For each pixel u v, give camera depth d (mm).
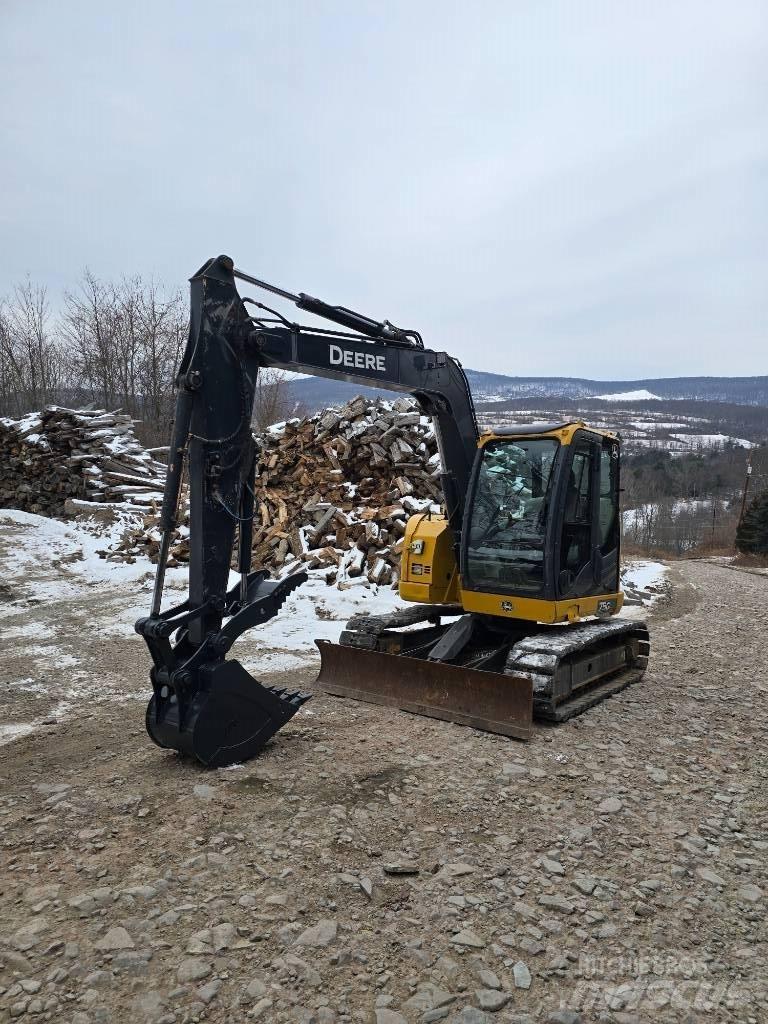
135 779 4734
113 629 9586
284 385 39781
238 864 3688
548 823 4270
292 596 10594
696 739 5840
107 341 31188
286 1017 2670
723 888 3643
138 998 2744
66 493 17859
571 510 6602
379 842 3963
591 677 6922
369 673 6609
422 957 3023
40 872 3611
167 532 4785
